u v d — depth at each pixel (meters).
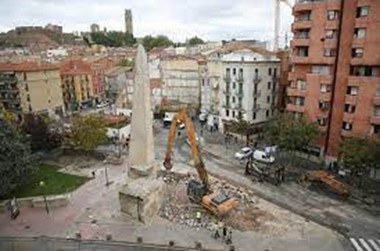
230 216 38.53
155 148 64.81
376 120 47.72
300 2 56.41
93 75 111.94
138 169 39.78
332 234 35.25
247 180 48.97
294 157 56.88
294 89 58.03
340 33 50.56
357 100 49.34
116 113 86.75
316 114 55.06
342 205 41.25
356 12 48.25
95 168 54.38
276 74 71.00
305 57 55.50
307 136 50.88
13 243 34.50
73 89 103.31
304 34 56.03
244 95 69.06
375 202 41.94
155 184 39.31
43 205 41.69
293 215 38.91
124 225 37.38
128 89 94.94
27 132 59.25
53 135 61.09
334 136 53.38
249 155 57.75
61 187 47.12
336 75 51.88
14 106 84.75
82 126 58.66
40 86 87.50
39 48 171.88
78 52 166.38
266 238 34.59
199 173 41.41
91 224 37.72
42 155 59.16
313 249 32.84
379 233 35.38
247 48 74.94
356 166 44.97
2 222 38.59
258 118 70.75
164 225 37.16
